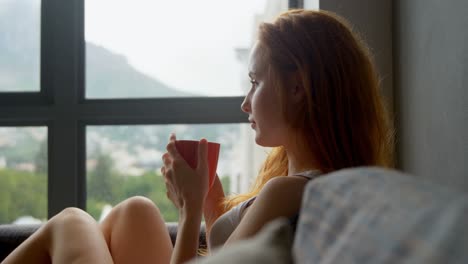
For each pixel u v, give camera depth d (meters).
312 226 0.56
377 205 0.50
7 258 1.30
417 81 1.47
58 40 2.07
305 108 1.06
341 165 1.04
